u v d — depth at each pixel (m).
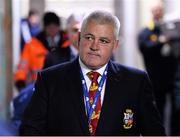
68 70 5.54
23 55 10.63
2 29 10.24
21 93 7.97
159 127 5.64
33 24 13.99
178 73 13.09
